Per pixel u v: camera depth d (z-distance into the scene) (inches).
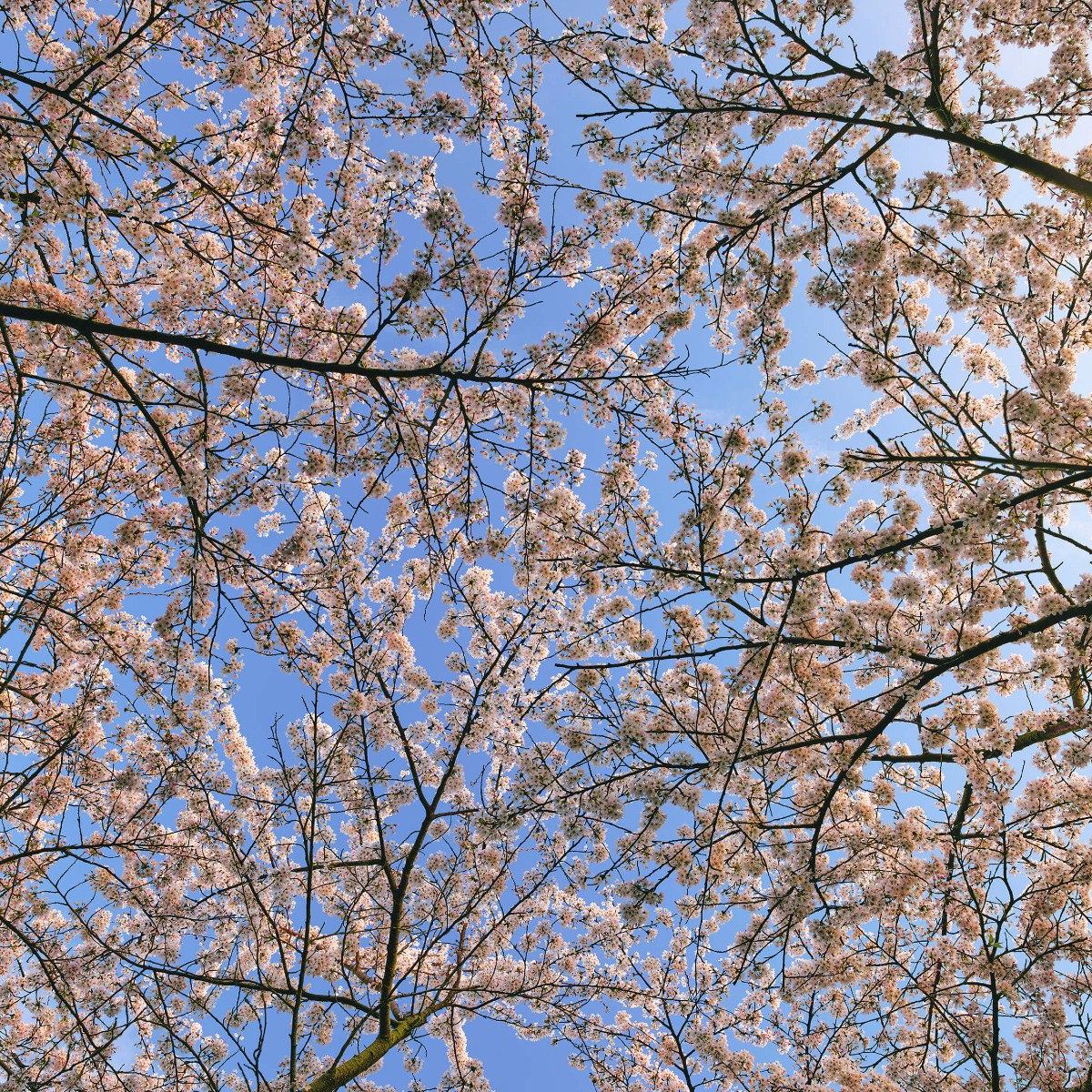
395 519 288.4
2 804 236.8
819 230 270.4
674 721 286.4
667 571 244.8
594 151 273.0
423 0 236.8
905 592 258.7
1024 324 286.0
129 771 292.2
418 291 221.3
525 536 268.7
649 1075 326.3
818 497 265.9
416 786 295.3
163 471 265.7
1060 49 270.7
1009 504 227.0
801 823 293.1
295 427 250.5
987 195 285.6
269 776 316.8
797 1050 302.7
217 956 290.2
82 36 223.1
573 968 329.1
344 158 252.1
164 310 253.1
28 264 231.1
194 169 248.1
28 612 261.6
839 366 309.7
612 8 272.7
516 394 263.1
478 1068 323.3
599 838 280.8
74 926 273.9
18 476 254.7
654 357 258.8
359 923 325.4
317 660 299.7
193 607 264.1
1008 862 268.2
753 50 246.2
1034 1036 274.4
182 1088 256.1
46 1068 258.7
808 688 292.8
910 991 293.1
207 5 231.0
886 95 245.9
